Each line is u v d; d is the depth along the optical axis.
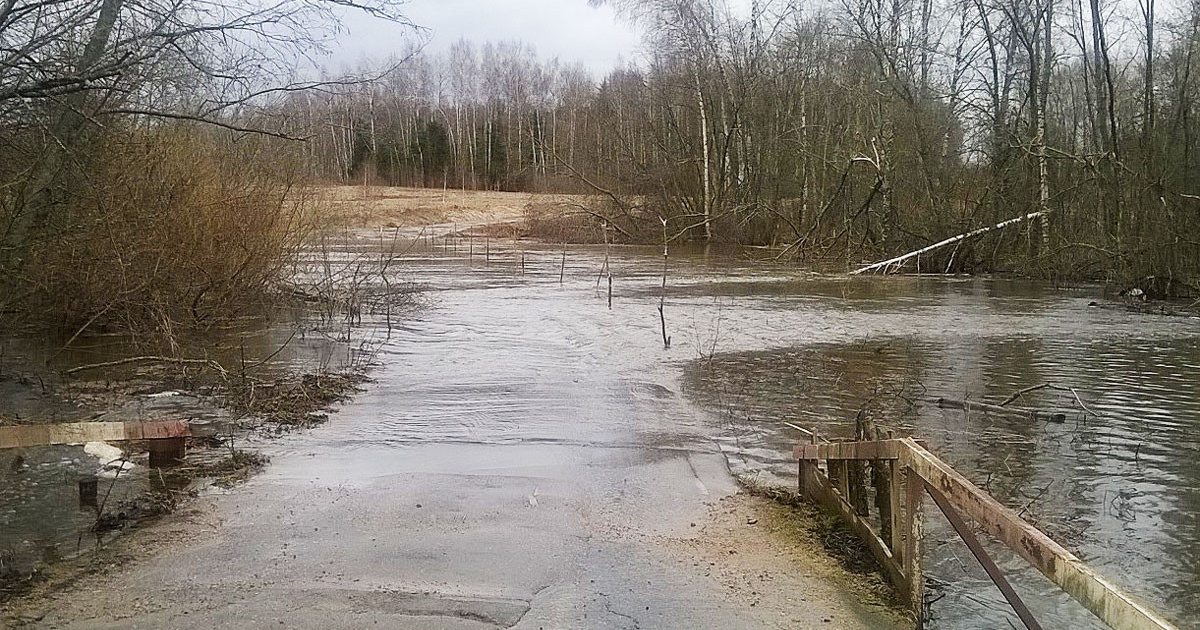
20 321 13.37
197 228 14.42
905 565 4.77
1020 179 29.20
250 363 12.48
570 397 10.54
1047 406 10.36
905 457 4.76
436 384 11.22
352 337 15.06
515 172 81.06
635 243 43.06
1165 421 9.66
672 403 10.34
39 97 8.52
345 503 6.53
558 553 5.57
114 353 12.77
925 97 33.44
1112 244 24.81
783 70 40.22
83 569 5.26
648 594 4.96
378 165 79.62
